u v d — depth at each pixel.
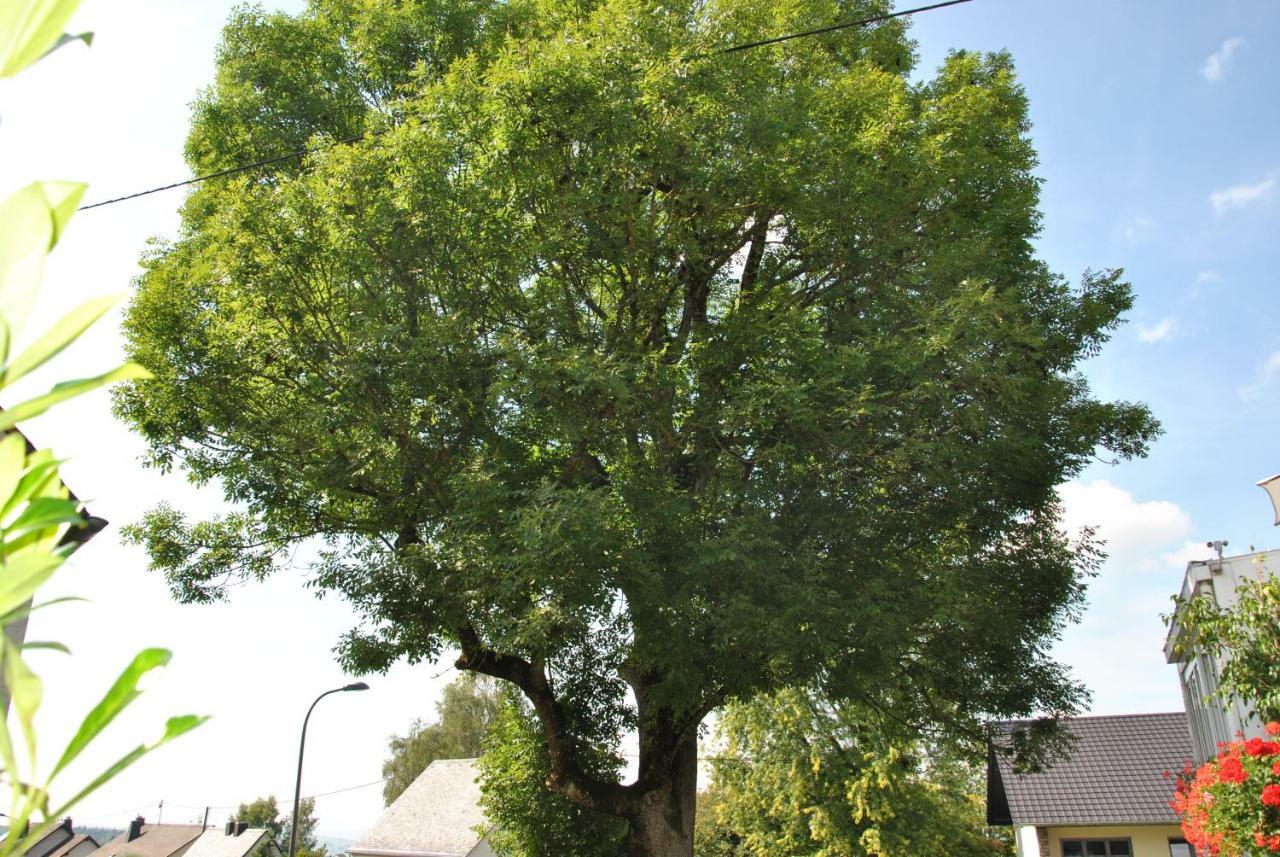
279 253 11.91
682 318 14.66
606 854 14.73
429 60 15.09
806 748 28.20
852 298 12.73
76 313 0.77
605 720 14.46
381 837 39.84
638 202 12.24
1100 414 14.73
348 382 11.52
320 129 15.09
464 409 11.91
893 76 14.59
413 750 52.66
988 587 13.27
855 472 11.94
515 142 11.52
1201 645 12.23
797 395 10.84
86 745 0.81
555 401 11.23
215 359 12.42
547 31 14.24
